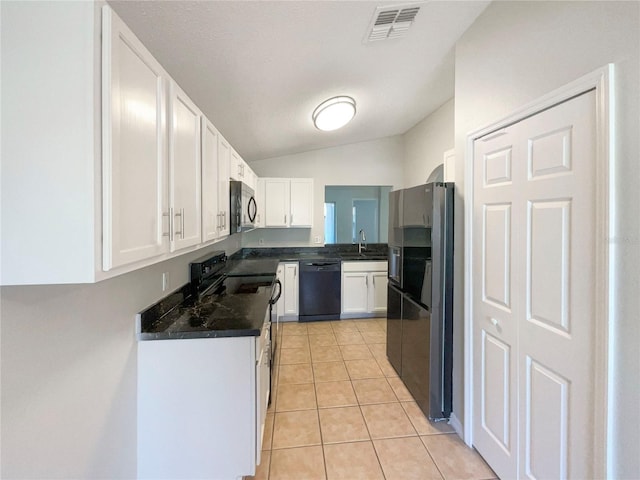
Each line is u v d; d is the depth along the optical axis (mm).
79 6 774
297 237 4871
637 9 949
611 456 1044
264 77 2090
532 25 1380
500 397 1632
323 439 1989
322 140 4227
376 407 2332
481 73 1772
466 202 1894
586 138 1119
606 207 1036
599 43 1069
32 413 911
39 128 776
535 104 1352
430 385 2146
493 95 1666
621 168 1001
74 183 789
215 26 1463
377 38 1908
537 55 1353
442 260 2100
